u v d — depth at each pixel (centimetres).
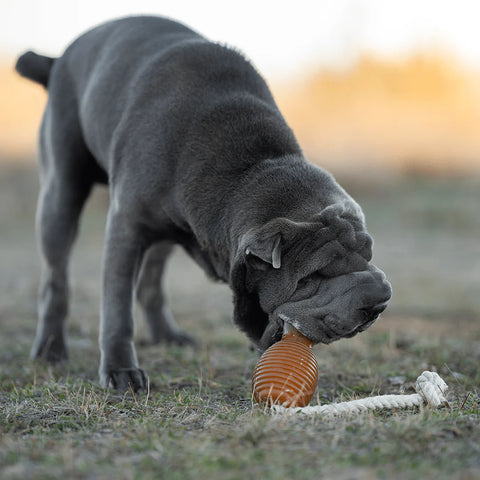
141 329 1379
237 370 1010
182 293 1969
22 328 1427
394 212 3916
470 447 597
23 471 550
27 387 877
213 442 607
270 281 755
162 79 950
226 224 834
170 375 980
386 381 932
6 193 4247
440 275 2230
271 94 977
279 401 696
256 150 869
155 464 555
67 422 709
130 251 933
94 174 1148
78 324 1459
